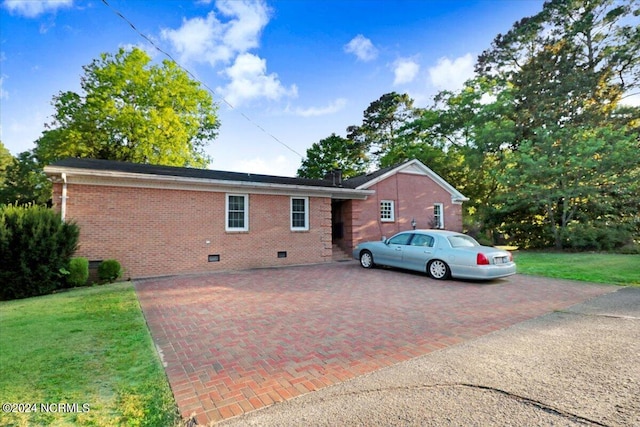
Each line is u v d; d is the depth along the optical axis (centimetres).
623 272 915
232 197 1197
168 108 2250
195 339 427
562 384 281
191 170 1308
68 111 2195
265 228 1254
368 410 247
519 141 2277
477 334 428
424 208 1809
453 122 2567
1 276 726
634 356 339
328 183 1611
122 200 998
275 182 1347
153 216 1040
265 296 693
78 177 930
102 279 908
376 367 331
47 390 282
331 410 249
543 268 1040
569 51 2344
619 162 1498
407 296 674
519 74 2473
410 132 3009
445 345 390
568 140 1639
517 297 651
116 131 2244
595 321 473
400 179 1728
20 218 761
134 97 2278
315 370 328
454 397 264
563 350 362
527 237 1906
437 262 881
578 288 735
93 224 954
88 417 240
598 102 2261
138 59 2223
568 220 1708
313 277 947
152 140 2205
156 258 1033
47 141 2347
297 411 249
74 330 459
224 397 274
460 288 754
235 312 564
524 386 279
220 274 1032
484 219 2106
